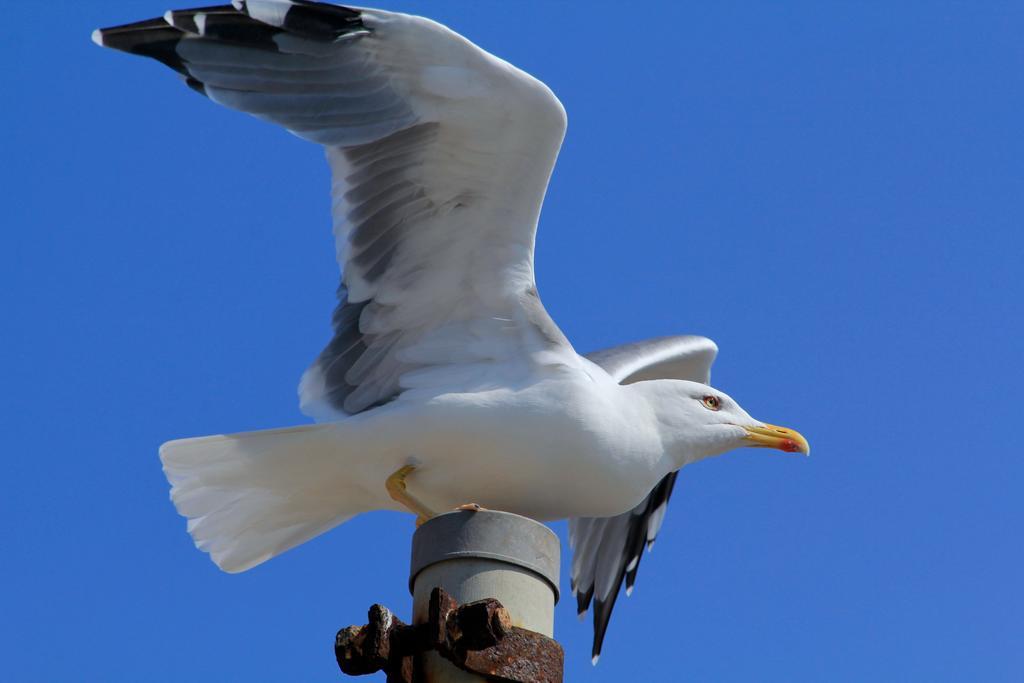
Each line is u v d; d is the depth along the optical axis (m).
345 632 8.59
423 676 8.55
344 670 8.58
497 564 9.02
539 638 8.73
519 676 8.54
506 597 8.94
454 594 8.95
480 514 9.15
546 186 11.84
